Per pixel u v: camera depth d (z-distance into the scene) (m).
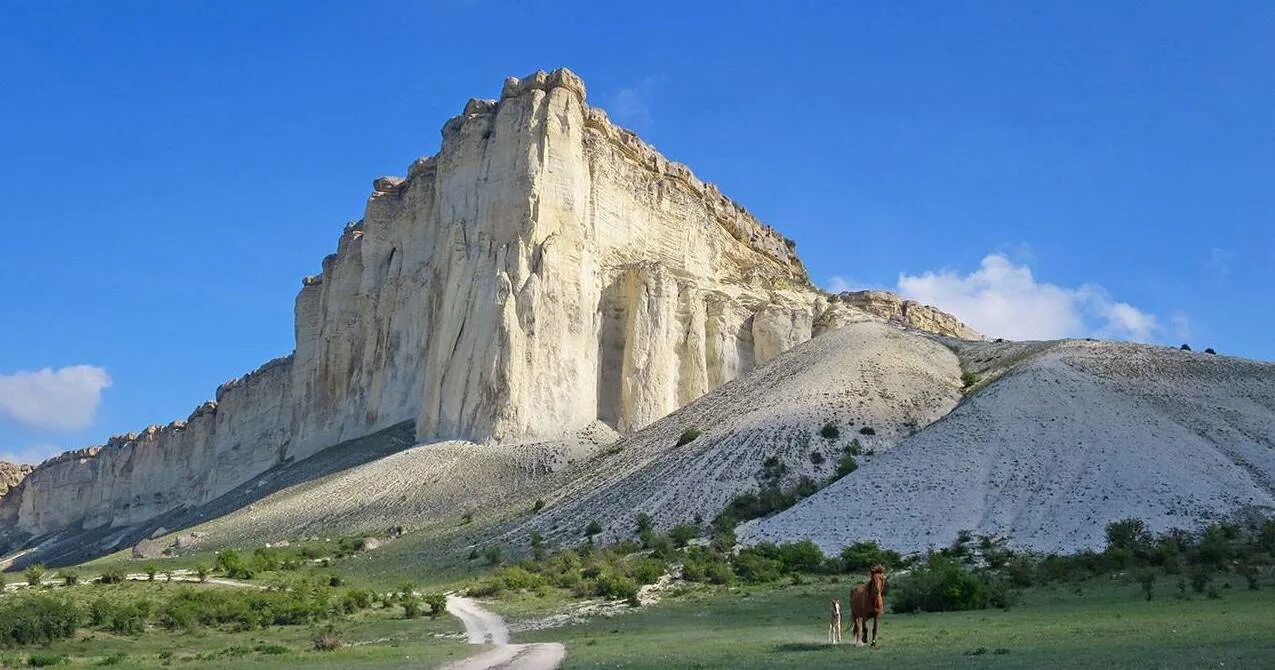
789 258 196.88
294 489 130.12
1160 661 26.97
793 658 32.72
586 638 48.12
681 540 78.81
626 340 141.50
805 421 96.62
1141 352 101.31
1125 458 77.62
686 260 161.50
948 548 69.88
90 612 58.94
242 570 84.69
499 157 144.12
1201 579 52.72
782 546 72.06
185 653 49.22
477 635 52.59
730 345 152.88
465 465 120.06
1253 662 26.00
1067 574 60.78
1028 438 82.81
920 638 37.94
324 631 55.25
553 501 98.38
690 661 33.12
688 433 101.50
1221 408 86.56
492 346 130.62
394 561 90.25
